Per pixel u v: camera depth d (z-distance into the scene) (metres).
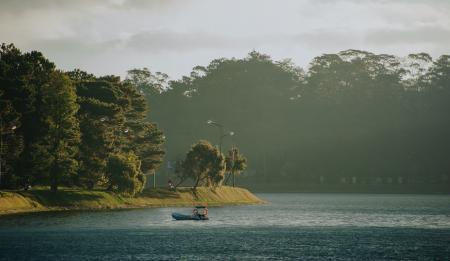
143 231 114.81
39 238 101.88
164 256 85.62
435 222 147.00
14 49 161.88
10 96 149.75
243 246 96.19
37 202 148.00
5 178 148.62
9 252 87.81
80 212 148.50
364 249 94.38
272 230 122.00
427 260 85.00
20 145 146.00
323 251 91.75
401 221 149.75
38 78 157.75
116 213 150.50
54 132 153.12
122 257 84.56
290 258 85.06
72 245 95.00
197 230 119.06
